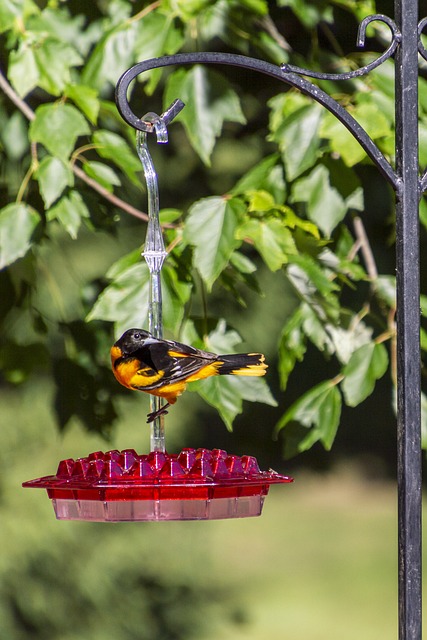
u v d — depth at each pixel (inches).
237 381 334.0
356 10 375.6
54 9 393.4
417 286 240.8
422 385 356.8
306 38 442.6
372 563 1202.0
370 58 368.5
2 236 340.5
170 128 559.2
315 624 1008.9
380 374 342.3
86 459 266.1
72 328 426.9
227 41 351.9
